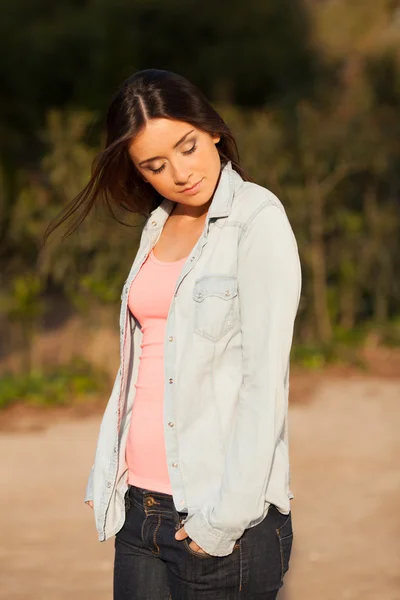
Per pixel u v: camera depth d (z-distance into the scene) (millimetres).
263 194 2967
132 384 3322
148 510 3057
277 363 2791
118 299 11445
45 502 7430
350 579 5688
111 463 3201
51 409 10477
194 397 2947
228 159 3180
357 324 14023
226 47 21109
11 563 6109
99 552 6312
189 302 2979
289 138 13125
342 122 13703
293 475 8039
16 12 20031
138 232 11281
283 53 21375
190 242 3205
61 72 20250
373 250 13609
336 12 23875
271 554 2904
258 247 2859
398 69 16031
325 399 11094
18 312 11688
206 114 3025
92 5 20375
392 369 12508
